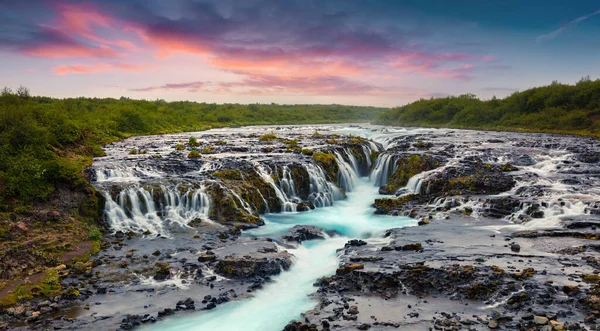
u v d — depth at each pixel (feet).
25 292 51.24
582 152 129.39
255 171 102.73
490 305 44.96
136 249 67.10
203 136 206.08
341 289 51.24
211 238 72.69
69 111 187.52
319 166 114.93
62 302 49.60
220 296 50.96
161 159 114.62
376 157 137.90
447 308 45.16
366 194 115.03
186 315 46.60
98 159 112.27
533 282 47.93
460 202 89.56
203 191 86.89
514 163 120.37
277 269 58.54
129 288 53.52
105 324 44.65
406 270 53.83
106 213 78.64
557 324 38.78
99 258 63.21
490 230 73.31
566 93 237.86
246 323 44.93
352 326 41.98
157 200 84.12
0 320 45.19
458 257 58.49
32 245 61.93
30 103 140.56
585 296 43.55
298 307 48.26
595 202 77.61
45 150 85.05
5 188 70.44
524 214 79.61
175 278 56.39
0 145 80.33
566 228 69.77
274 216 91.04
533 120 231.71
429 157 121.90
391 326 41.75
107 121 202.39
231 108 473.67
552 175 103.65
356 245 68.85
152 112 292.40
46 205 72.49
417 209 90.02
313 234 75.87
